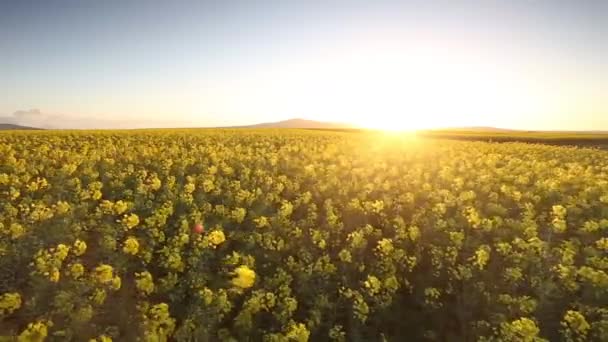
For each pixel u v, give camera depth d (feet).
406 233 42.86
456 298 34.65
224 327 30.04
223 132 207.62
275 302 30.68
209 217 46.80
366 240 42.47
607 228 45.70
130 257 35.70
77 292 28.68
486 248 37.47
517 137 252.62
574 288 31.81
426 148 129.80
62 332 24.82
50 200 48.52
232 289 29.91
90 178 59.77
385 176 73.41
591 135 279.08
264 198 53.42
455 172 79.56
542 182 65.51
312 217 46.24
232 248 40.52
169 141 132.67
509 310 30.76
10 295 25.89
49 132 176.86
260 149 109.29
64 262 35.12
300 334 25.02
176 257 33.06
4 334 26.20
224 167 71.87
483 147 143.64
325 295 32.86
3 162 72.02
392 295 34.19
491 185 66.39
